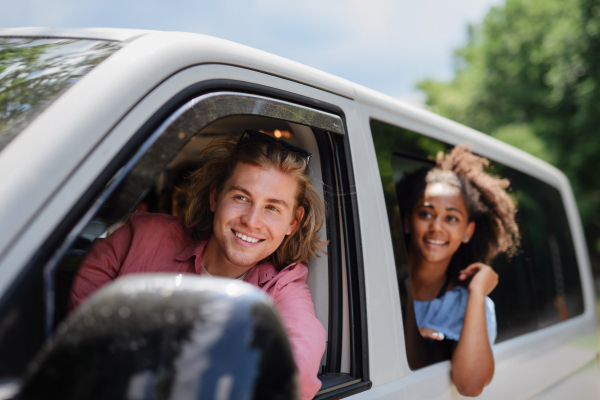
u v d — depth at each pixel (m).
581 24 14.19
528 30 16.78
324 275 1.41
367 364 1.34
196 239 1.48
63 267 0.74
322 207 1.41
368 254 1.40
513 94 16.86
